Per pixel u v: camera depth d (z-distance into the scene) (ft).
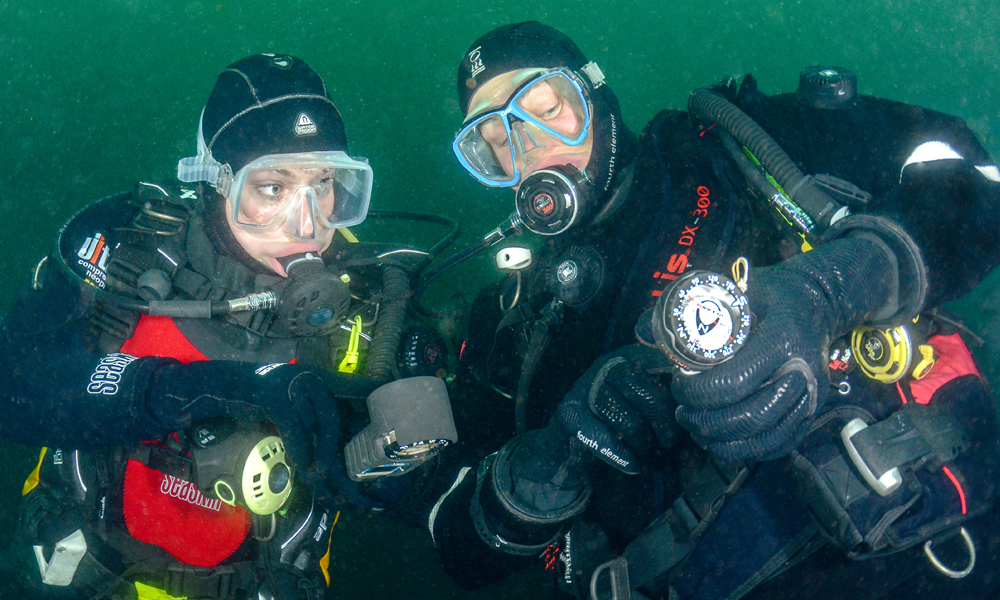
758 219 2.76
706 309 1.68
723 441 1.75
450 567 2.83
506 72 3.12
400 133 17.81
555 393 3.07
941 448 2.15
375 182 13.55
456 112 15.02
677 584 2.29
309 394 2.43
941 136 2.51
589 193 3.00
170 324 2.83
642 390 2.34
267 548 2.87
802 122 2.74
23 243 12.51
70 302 2.71
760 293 1.80
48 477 2.85
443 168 10.98
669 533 2.35
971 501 2.24
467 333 3.49
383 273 3.13
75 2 17.80
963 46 14.30
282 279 2.85
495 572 2.81
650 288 2.78
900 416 2.18
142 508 2.85
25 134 15.49
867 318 1.94
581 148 3.10
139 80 18.60
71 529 2.79
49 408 2.49
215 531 2.94
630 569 2.40
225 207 2.81
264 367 2.49
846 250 1.90
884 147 2.60
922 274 1.92
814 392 1.65
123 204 2.97
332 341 2.97
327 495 2.51
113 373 2.50
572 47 3.29
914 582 2.24
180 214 2.89
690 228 2.78
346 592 5.08
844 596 2.20
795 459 2.19
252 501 2.43
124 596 2.85
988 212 2.10
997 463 2.35
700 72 19.89
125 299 2.65
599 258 2.90
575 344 3.01
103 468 2.79
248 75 2.81
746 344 1.68
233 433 2.46
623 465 2.34
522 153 3.17
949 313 2.55
